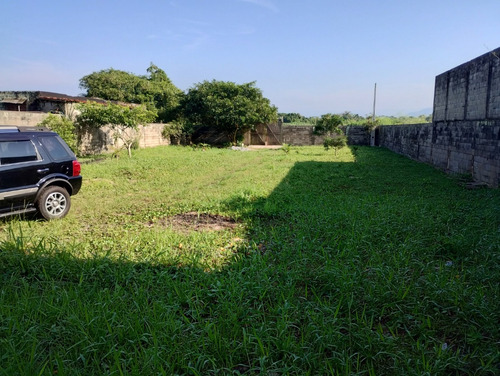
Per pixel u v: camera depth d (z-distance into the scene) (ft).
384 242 17.10
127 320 9.61
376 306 11.05
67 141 53.31
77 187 24.07
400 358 8.56
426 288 11.79
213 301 11.63
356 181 38.96
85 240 17.92
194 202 27.17
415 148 66.90
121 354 8.61
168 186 35.01
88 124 61.05
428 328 9.96
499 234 17.62
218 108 93.91
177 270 13.62
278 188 33.27
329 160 62.64
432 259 15.02
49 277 12.89
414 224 19.77
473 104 42.55
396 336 9.61
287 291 11.81
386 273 13.12
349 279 12.22
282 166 52.16
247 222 21.70
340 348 8.85
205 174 43.65
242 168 48.83
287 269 13.92
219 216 23.80
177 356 8.38
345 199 28.12
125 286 12.55
